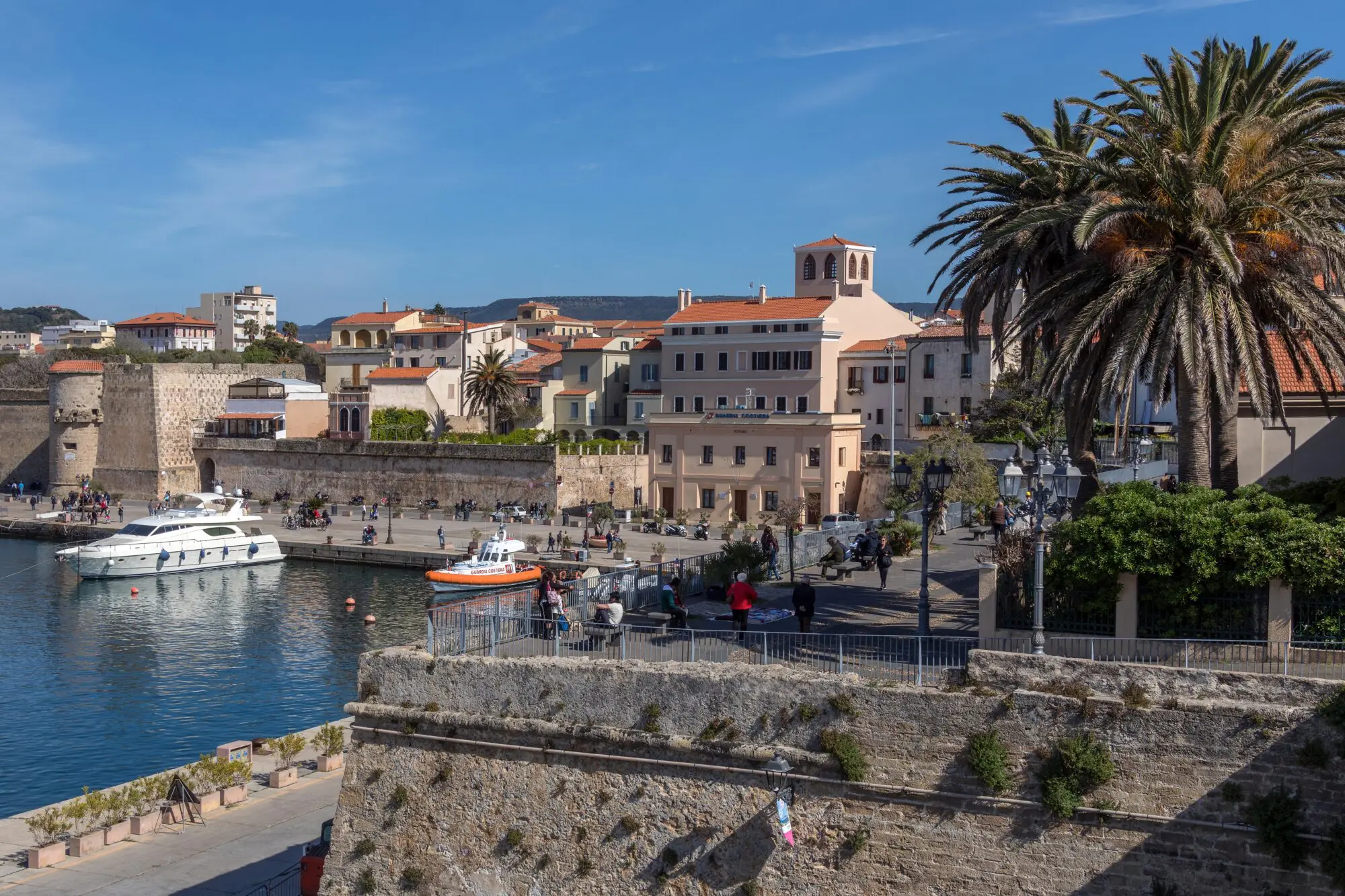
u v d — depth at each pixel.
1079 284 29.52
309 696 58.19
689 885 23.11
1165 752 20.09
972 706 21.31
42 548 112.62
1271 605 23.77
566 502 112.44
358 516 118.06
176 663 65.31
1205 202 27.11
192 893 31.22
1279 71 30.52
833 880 22.05
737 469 105.19
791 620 33.94
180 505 125.25
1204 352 27.39
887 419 115.81
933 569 45.88
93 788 45.38
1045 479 25.30
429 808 25.56
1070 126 36.28
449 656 26.11
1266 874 19.38
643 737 23.61
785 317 119.25
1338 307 27.58
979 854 21.12
